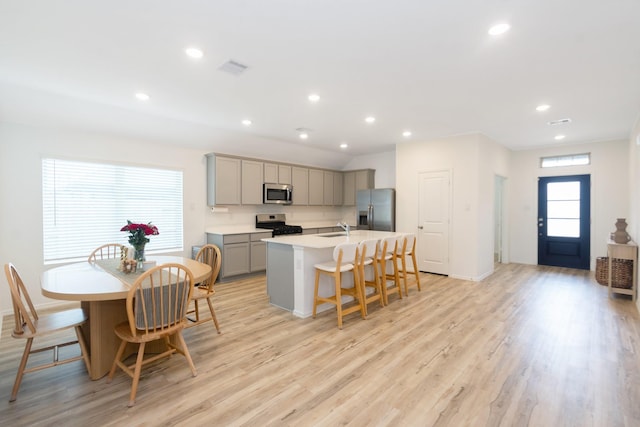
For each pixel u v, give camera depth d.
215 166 5.31
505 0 1.85
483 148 5.29
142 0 1.84
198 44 2.37
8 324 3.29
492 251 5.73
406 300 4.17
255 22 2.08
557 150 6.20
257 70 2.82
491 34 2.23
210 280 3.11
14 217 3.69
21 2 1.85
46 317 2.36
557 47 2.40
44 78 2.99
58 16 2.00
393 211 6.13
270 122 4.58
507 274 5.64
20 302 2.01
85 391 2.13
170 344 2.57
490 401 2.02
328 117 4.31
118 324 2.34
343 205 7.65
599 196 5.80
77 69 2.80
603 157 5.74
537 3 1.87
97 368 2.27
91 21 2.06
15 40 2.30
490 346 2.81
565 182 6.18
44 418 1.86
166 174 5.05
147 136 4.68
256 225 6.26
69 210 4.13
